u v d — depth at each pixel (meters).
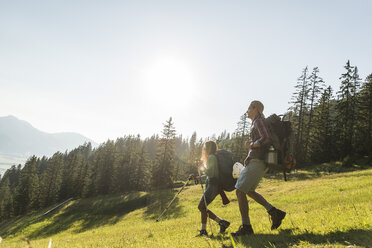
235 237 3.76
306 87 43.34
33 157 85.81
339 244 2.67
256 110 3.92
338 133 44.34
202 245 3.70
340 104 44.59
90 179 66.06
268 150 3.61
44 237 32.09
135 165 65.00
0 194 99.75
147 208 34.59
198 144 86.94
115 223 30.23
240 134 53.31
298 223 4.11
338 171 34.72
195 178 5.02
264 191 24.45
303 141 44.22
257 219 5.93
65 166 110.31
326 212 5.05
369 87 43.78
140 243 5.13
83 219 39.06
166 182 50.12
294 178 33.25
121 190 62.88
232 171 4.60
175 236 5.32
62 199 72.12
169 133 52.00
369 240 2.61
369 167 33.81
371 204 5.39
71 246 6.30
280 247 2.95
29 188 73.56
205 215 4.74
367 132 42.28
